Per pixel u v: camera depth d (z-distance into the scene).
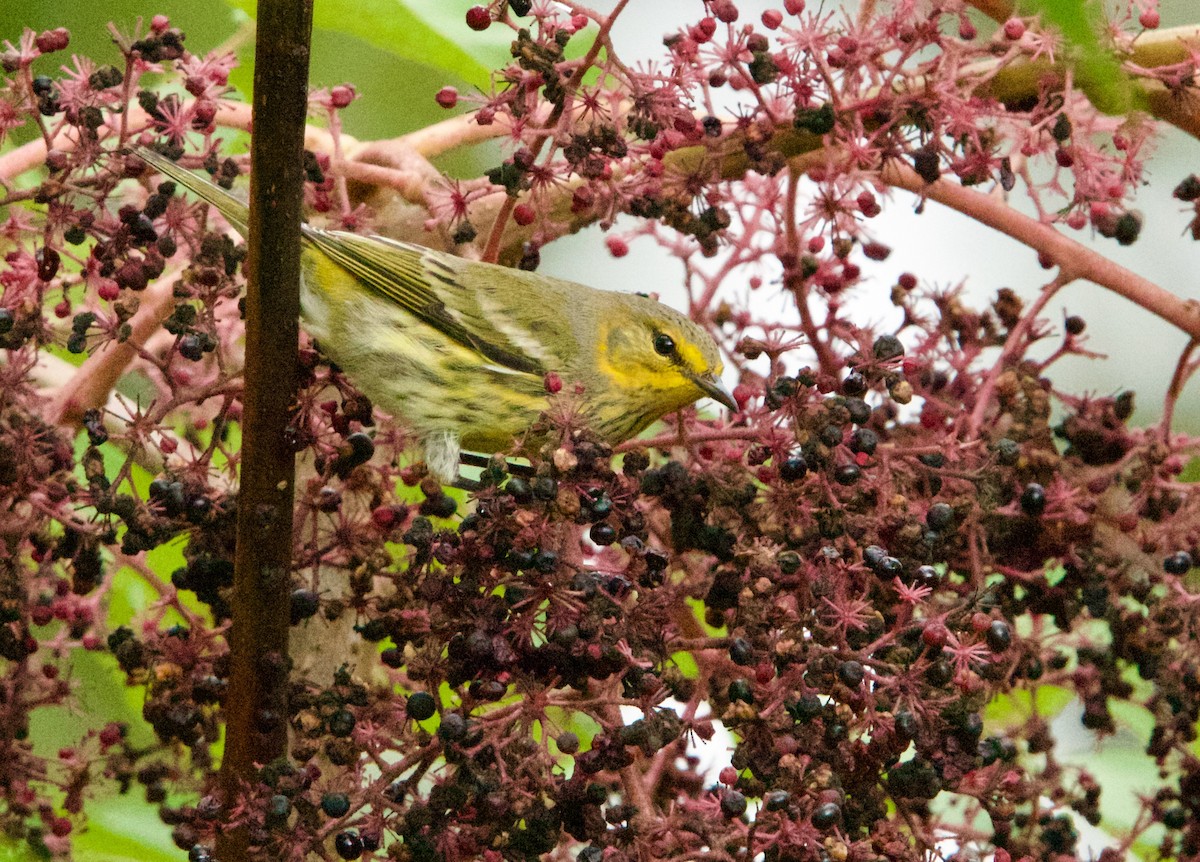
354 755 3.28
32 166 4.14
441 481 5.26
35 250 3.87
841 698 3.31
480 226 4.71
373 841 3.19
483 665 3.30
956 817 4.35
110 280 3.79
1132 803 4.69
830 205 4.09
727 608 3.60
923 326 4.31
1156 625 3.98
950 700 3.30
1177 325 4.24
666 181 4.05
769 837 3.17
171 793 4.07
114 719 4.74
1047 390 4.29
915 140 4.00
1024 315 4.36
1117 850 4.08
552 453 3.39
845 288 4.33
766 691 3.39
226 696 3.48
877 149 3.98
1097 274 4.27
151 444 4.06
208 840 3.55
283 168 3.22
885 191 4.13
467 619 3.28
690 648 3.51
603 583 3.43
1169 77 3.96
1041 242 4.30
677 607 3.81
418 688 4.18
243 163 4.09
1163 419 4.23
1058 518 3.91
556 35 3.80
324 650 4.19
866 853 3.19
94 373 4.28
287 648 3.43
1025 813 3.95
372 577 3.58
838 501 3.57
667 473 3.73
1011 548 3.98
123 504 3.54
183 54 3.87
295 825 3.21
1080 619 4.23
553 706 3.34
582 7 3.80
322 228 4.95
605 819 3.29
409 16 4.82
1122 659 4.10
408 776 3.54
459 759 3.17
